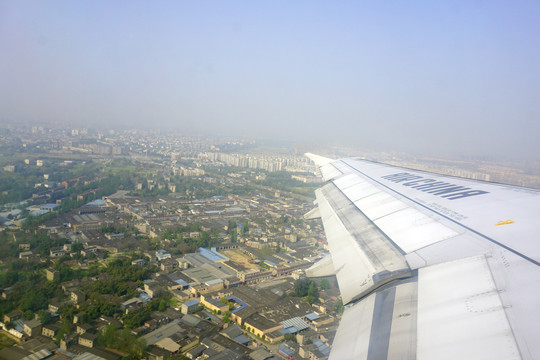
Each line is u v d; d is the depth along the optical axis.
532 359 5.38
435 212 14.10
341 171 29.88
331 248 14.05
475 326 6.44
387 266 10.12
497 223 11.48
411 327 7.02
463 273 8.42
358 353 6.91
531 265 8.07
